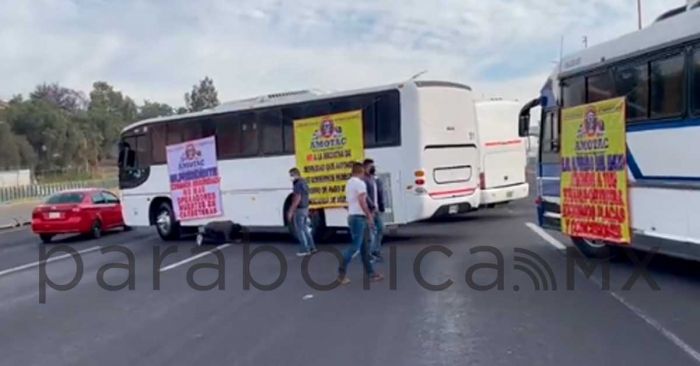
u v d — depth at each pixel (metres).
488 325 6.79
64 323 7.98
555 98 11.23
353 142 13.82
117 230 21.44
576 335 6.29
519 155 17.91
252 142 15.49
